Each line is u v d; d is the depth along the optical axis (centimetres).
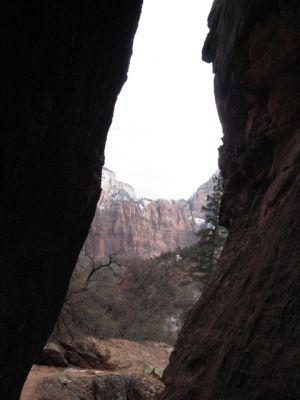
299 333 480
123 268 4303
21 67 390
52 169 548
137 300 3400
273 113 951
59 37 453
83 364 1730
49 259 648
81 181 700
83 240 823
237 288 808
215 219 2902
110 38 617
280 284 557
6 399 616
